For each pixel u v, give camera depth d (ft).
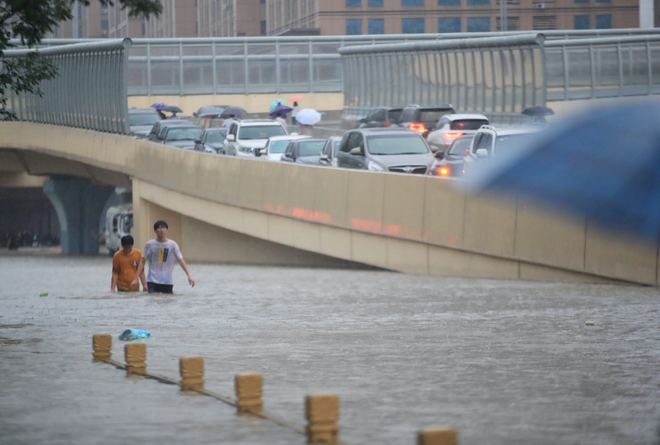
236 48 635.66
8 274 287.69
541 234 203.51
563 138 27.43
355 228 275.59
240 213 353.72
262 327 105.09
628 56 431.43
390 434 43.50
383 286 192.34
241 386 50.14
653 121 26.66
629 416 49.14
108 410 50.62
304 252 329.93
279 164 322.55
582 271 192.85
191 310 129.90
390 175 258.98
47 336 94.73
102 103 492.13
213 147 401.08
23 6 98.99
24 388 59.36
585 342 88.07
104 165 484.74
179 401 53.57
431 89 495.00
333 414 40.70
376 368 70.23
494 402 54.19
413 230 248.73
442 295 160.66
